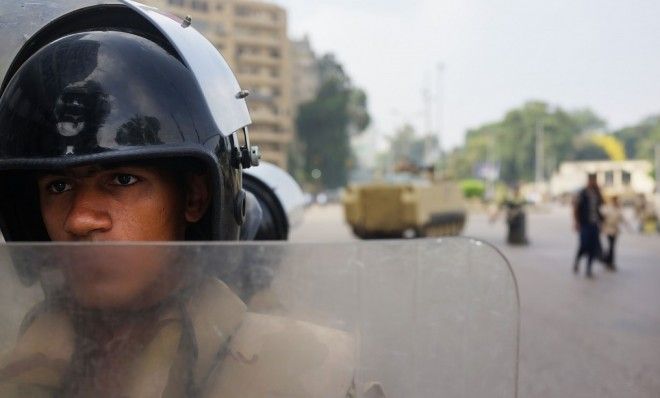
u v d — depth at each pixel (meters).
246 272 0.82
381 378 0.83
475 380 0.84
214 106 1.05
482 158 92.00
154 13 1.13
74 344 0.83
